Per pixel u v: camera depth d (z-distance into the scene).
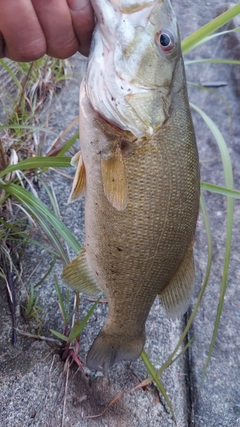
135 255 0.22
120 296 0.23
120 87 0.19
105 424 0.26
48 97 0.43
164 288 0.23
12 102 0.40
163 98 0.20
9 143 0.36
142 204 0.20
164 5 0.19
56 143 0.36
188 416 0.28
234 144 0.45
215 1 0.64
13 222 0.33
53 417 0.26
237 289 0.35
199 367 0.30
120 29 0.18
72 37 0.17
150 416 0.27
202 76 0.52
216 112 0.48
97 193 0.21
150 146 0.20
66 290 0.31
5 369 0.27
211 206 0.40
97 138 0.20
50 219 0.27
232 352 0.31
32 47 0.16
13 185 0.28
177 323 0.32
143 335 0.25
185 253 0.23
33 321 0.29
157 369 0.29
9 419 0.25
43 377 0.27
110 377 0.28
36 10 0.16
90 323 0.30
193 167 0.21
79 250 0.25
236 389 0.29
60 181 0.38
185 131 0.20
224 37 0.56
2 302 0.30
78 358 0.28
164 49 0.19
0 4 0.15
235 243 0.38
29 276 0.31
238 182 0.42
